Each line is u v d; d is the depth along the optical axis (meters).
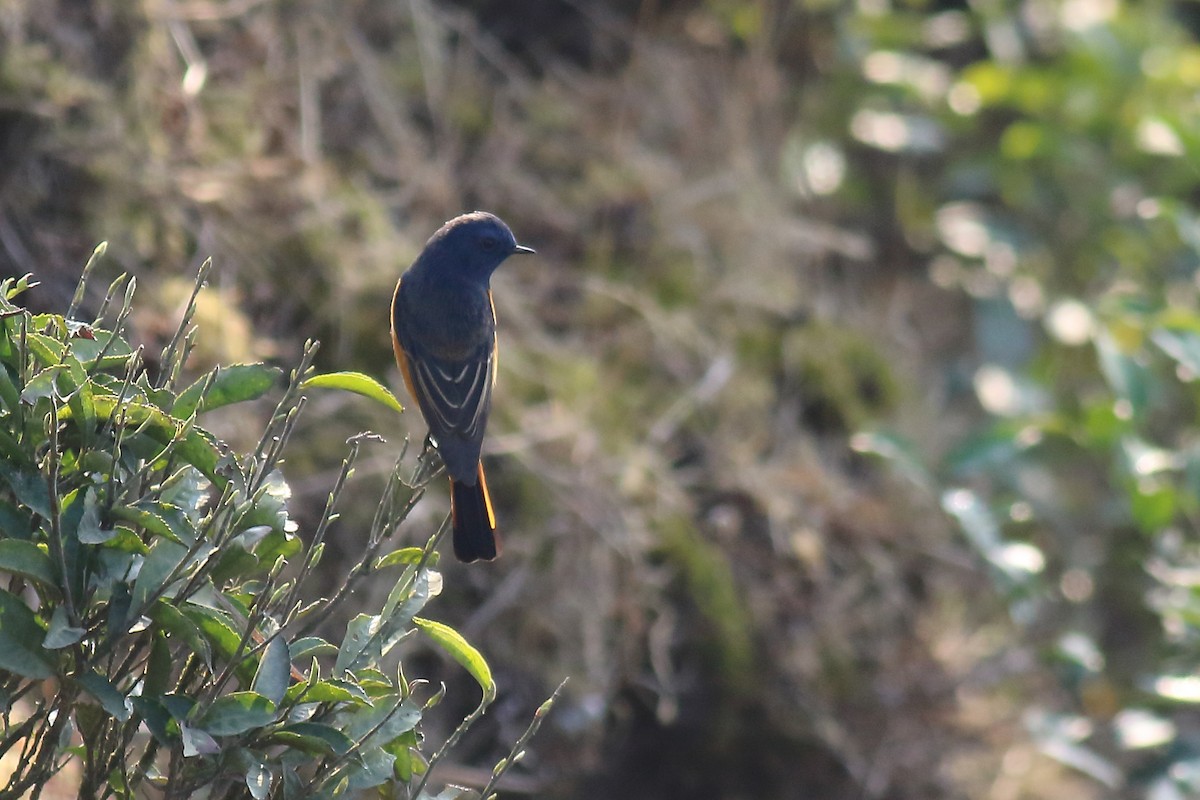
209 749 3.95
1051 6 15.77
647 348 11.31
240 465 4.79
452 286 7.61
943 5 16.19
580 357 10.88
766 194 13.16
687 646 10.08
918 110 15.19
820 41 14.77
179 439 4.16
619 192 12.09
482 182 11.64
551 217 11.77
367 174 10.91
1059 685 11.36
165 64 9.46
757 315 12.27
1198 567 10.67
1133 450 10.34
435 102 11.69
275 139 10.16
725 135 13.40
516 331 10.71
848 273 14.02
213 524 4.10
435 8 12.41
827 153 14.31
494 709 9.22
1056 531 12.40
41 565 3.98
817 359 12.27
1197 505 10.34
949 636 11.17
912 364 13.63
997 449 10.70
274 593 4.39
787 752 10.15
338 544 8.78
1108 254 14.52
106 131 8.88
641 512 10.12
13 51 8.62
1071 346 13.57
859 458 12.11
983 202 15.20
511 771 9.10
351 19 11.23
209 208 9.29
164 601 4.03
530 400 10.27
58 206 8.58
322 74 10.72
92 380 4.42
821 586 10.75
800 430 11.93
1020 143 14.55
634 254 11.97
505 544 9.55
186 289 8.78
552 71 12.97
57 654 4.05
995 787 10.67
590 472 10.02
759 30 14.12
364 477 9.04
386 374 9.66
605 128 12.66
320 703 4.34
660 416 10.95
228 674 4.10
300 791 4.18
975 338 14.56
